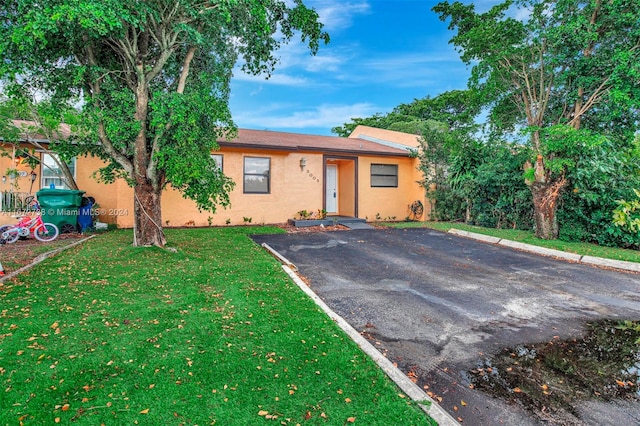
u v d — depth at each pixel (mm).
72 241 8508
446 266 7363
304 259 7738
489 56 10172
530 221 11750
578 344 3855
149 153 7402
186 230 10945
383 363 3160
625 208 8234
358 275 6555
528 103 10578
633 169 9781
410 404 2561
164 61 6910
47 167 10758
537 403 2771
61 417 2256
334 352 3266
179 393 2553
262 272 6008
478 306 4984
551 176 10070
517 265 7516
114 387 2598
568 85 9750
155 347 3229
